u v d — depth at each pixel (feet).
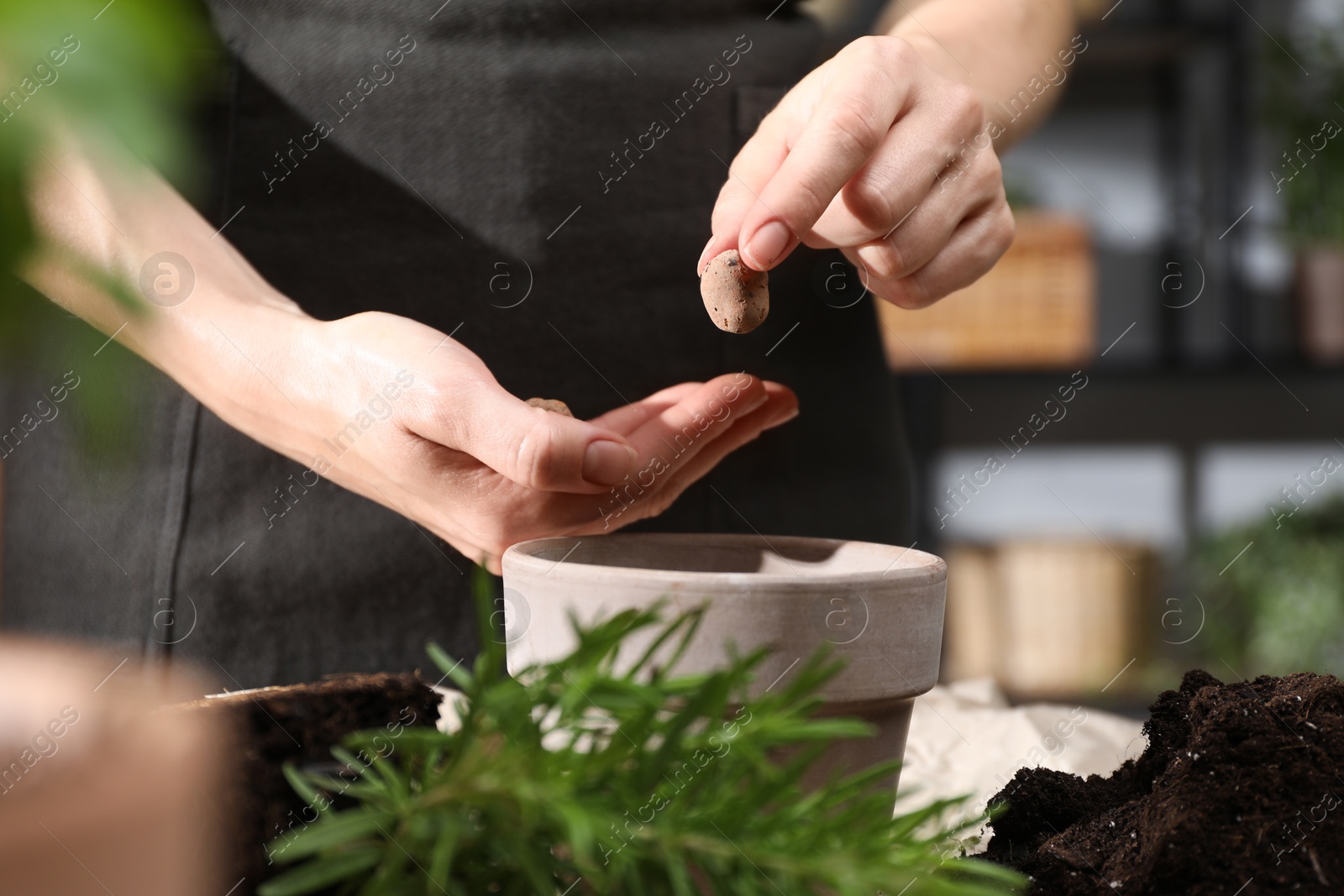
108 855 0.89
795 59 3.09
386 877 1.79
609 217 3.02
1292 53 6.37
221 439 2.98
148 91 0.80
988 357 5.95
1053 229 5.87
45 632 3.04
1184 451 7.25
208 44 2.87
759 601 2.22
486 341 3.02
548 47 2.98
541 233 3.01
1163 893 2.20
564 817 1.71
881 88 2.60
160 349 2.71
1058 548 5.78
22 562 3.04
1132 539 6.41
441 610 3.04
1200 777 2.22
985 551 5.97
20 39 0.76
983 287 5.91
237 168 2.97
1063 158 6.98
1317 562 6.04
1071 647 5.76
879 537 3.14
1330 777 2.21
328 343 2.64
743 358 3.05
